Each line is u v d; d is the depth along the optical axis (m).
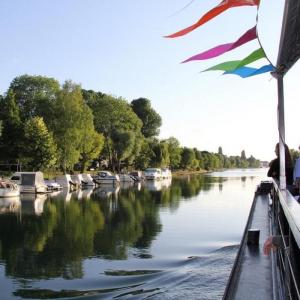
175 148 128.12
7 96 64.88
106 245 18.95
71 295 11.82
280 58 4.92
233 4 3.30
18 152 62.38
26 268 15.02
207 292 11.55
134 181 81.75
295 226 3.11
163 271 14.01
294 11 3.57
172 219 27.05
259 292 5.32
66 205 36.72
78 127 67.12
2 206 35.84
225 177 111.00
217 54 3.92
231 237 20.11
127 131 89.62
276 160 8.73
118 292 11.96
